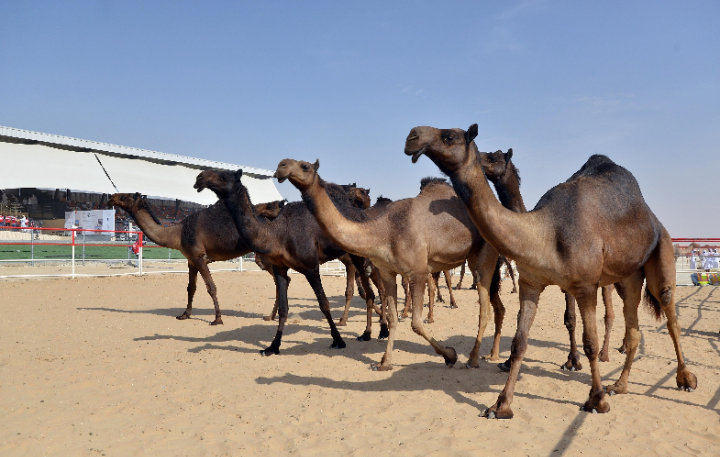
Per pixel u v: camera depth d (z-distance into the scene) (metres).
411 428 4.87
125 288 15.98
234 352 8.02
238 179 7.67
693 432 4.82
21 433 4.67
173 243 11.17
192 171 40.31
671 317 6.09
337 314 12.49
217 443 4.51
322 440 4.57
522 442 4.54
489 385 6.28
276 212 9.76
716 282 15.88
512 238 4.96
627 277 6.01
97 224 30.36
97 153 35.00
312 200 6.08
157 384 6.20
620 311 13.06
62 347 8.15
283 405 5.52
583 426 4.92
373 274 9.22
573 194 5.30
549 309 13.19
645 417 5.17
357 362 7.46
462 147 4.78
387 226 6.65
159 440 4.57
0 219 29.80
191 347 8.31
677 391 6.08
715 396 5.89
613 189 5.46
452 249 6.97
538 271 5.12
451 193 7.34
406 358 7.72
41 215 35.44
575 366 7.01
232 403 5.57
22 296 13.71
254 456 4.27
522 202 7.04
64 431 4.73
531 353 8.10
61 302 12.99
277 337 7.98
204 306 13.42
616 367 7.19
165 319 11.16
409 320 11.23
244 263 26.89
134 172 35.53
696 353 8.04
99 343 8.50
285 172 5.79
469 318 11.74
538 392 5.99
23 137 31.31
